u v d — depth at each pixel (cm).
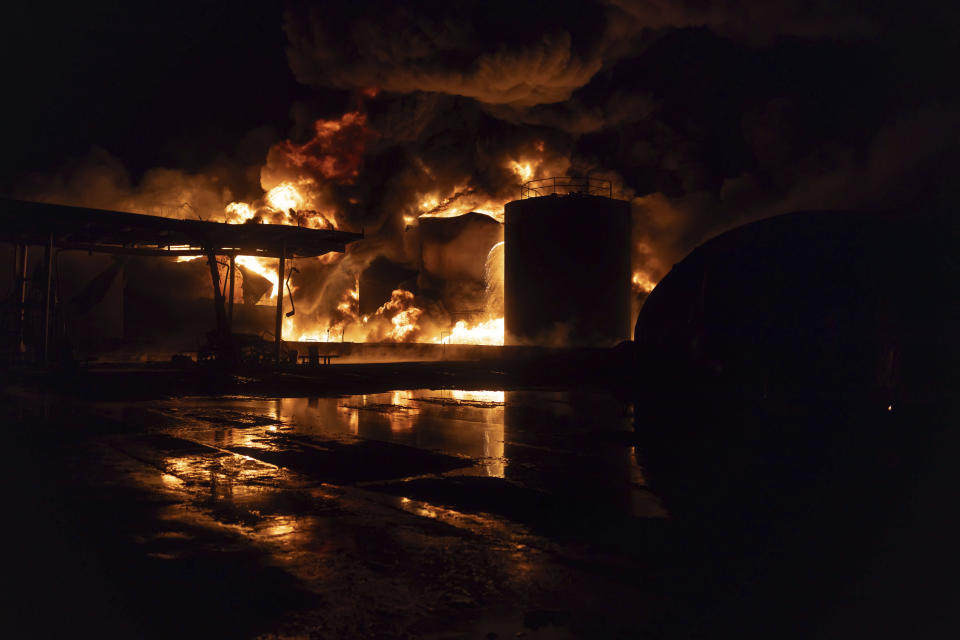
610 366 1122
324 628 411
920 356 796
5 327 2775
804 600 463
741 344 902
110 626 410
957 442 721
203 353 2836
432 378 2731
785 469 806
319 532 617
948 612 439
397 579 498
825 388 826
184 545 571
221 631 405
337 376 2694
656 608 451
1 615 424
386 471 906
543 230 3928
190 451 1035
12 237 2684
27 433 1175
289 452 1045
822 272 879
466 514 686
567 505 724
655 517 673
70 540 580
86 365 2836
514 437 1223
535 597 466
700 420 930
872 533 601
